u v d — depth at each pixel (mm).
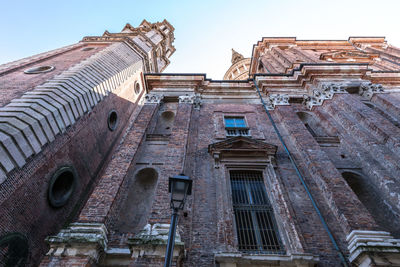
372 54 25688
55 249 6422
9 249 8297
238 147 11633
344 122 12789
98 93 15070
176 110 15664
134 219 9125
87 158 14023
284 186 9805
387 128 11023
